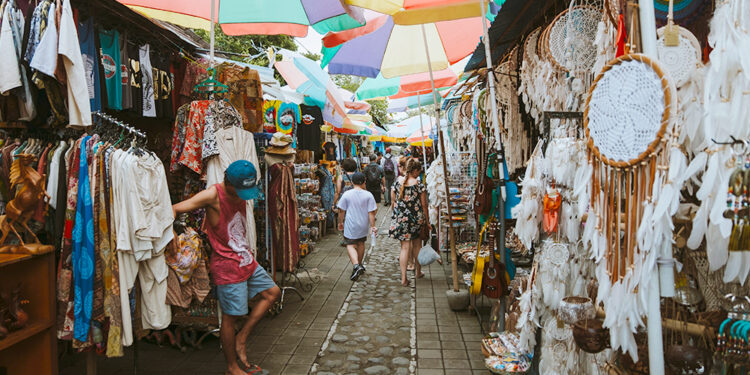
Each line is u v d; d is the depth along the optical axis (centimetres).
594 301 239
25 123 307
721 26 152
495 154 429
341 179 1041
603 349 197
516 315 331
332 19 431
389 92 741
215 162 370
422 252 595
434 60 596
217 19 409
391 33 588
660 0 198
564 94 277
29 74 280
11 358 274
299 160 941
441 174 652
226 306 337
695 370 175
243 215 351
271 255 523
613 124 152
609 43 219
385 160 1712
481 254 419
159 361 388
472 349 414
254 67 637
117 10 362
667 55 171
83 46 341
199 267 337
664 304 195
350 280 671
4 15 265
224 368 374
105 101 364
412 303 557
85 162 277
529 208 257
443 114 910
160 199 296
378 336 448
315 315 511
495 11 442
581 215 212
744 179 142
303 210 798
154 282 303
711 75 152
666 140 138
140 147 300
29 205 264
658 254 150
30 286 269
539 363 285
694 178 170
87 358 290
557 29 266
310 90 825
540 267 264
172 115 467
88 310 275
